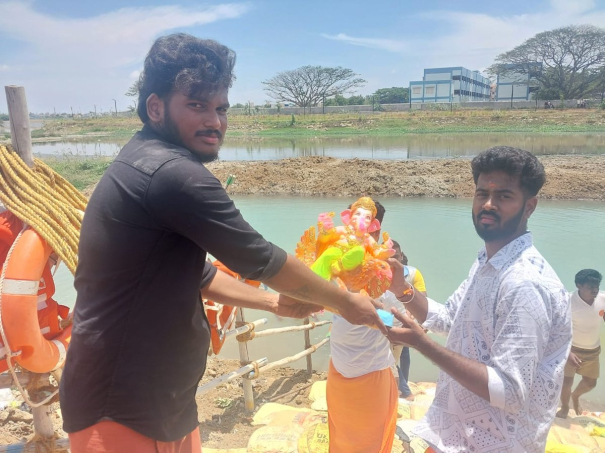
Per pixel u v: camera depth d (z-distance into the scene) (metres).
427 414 2.65
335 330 3.34
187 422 2.18
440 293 7.70
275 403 4.82
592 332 4.92
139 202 1.83
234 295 2.67
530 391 2.31
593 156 23.45
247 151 33.75
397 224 12.01
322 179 17.45
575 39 68.06
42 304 3.03
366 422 3.36
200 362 2.17
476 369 2.23
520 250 2.40
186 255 1.96
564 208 13.46
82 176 19.33
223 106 2.07
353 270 2.84
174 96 1.96
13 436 4.02
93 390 1.96
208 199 1.83
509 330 2.24
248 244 1.90
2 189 2.98
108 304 1.92
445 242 10.33
